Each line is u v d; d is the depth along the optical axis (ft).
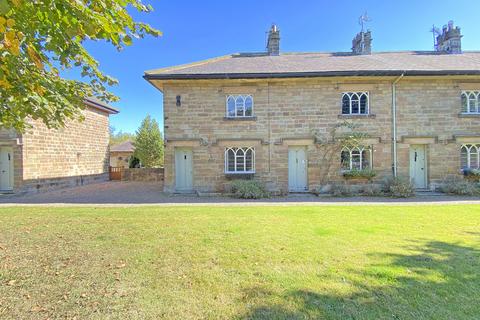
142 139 95.09
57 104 14.53
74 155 52.75
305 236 17.66
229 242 16.49
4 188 41.86
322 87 40.11
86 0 8.82
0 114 15.19
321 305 9.61
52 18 8.77
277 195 38.37
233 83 40.06
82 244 16.16
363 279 11.51
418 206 29.14
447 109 39.99
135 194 40.75
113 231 19.04
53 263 13.38
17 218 23.30
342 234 18.08
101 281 11.48
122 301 9.94
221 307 9.54
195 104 40.09
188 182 41.57
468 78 39.65
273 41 49.93
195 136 40.14
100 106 59.98
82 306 9.62
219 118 40.14
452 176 39.81
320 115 40.09
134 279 11.66
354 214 24.82
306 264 13.12
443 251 14.75
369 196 37.63
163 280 11.57
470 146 40.32
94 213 25.57
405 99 40.06
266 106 40.24
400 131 39.93
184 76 37.91
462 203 31.19
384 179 39.63
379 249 15.12
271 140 40.24
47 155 45.52
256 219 22.82
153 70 39.40
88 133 57.62
